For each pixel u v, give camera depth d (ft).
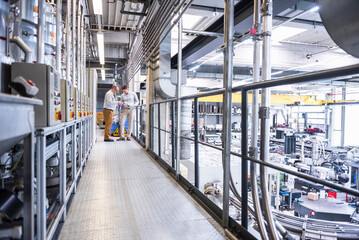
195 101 8.80
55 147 6.19
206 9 15.08
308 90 49.52
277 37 24.12
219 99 43.45
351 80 43.60
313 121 53.62
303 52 27.04
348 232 9.78
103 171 11.89
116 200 8.11
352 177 29.53
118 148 18.62
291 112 57.06
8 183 5.35
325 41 25.94
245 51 27.25
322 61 27.07
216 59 32.07
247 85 5.38
